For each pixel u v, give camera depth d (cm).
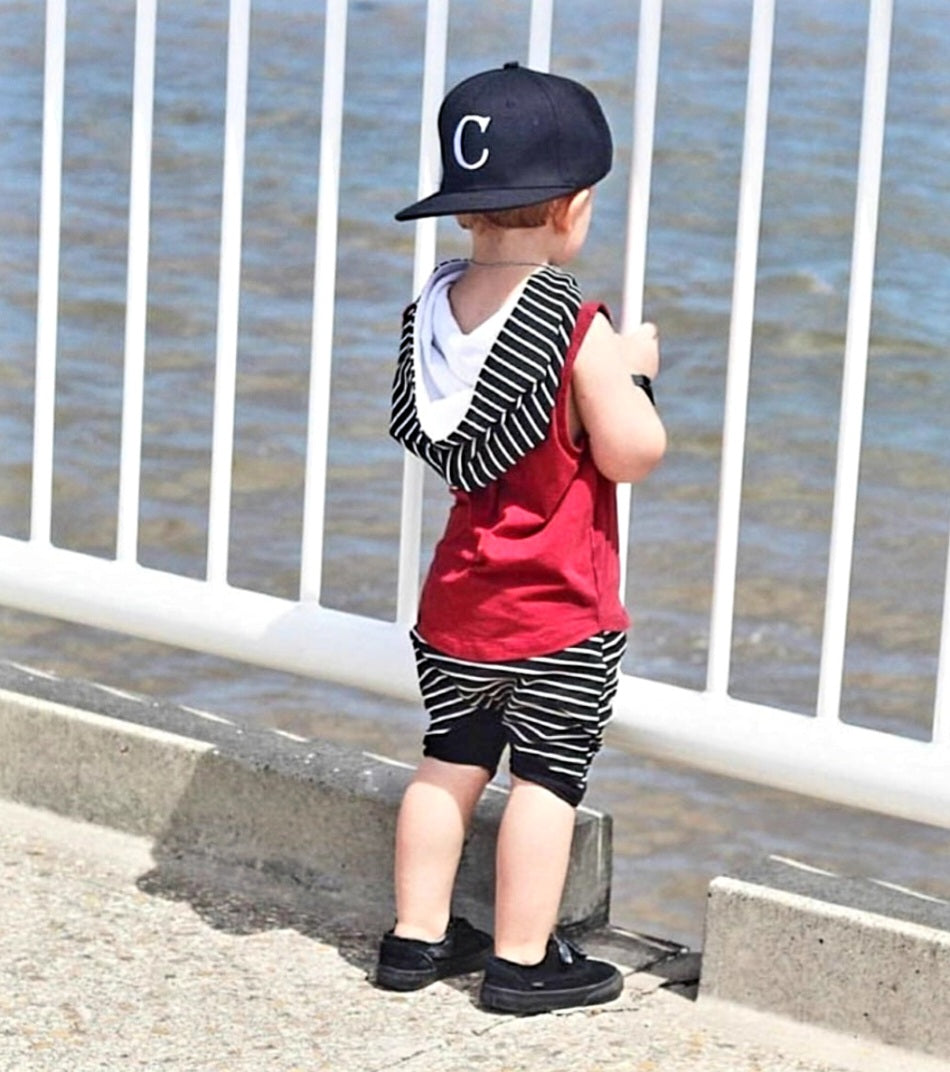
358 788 464
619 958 449
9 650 799
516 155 408
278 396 1057
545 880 420
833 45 1955
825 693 421
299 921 459
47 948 441
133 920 456
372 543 875
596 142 416
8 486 948
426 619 429
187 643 491
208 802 482
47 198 496
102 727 494
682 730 434
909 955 405
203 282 1245
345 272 1258
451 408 411
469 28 2067
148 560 869
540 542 413
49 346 501
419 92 1775
